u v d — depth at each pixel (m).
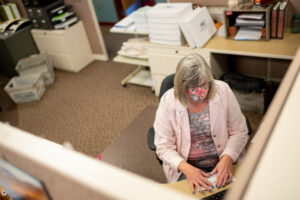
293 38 2.34
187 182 1.33
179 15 2.46
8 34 4.02
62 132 3.02
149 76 3.58
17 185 0.77
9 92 3.57
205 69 1.28
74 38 4.04
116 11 5.52
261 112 2.65
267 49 2.26
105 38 5.16
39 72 3.87
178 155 1.49
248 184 0.39
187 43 2.67
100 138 2.83
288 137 0.43
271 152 0.42
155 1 4.07
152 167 2.40
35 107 3.53
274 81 2.96
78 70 4.23
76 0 3.97
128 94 3.44
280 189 0.37
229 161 1.41
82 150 2.72
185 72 1.28
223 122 1.46
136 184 0.46
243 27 2.57
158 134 1.53
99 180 0.48
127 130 2.86
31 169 0.63
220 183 1.28
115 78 3.84
